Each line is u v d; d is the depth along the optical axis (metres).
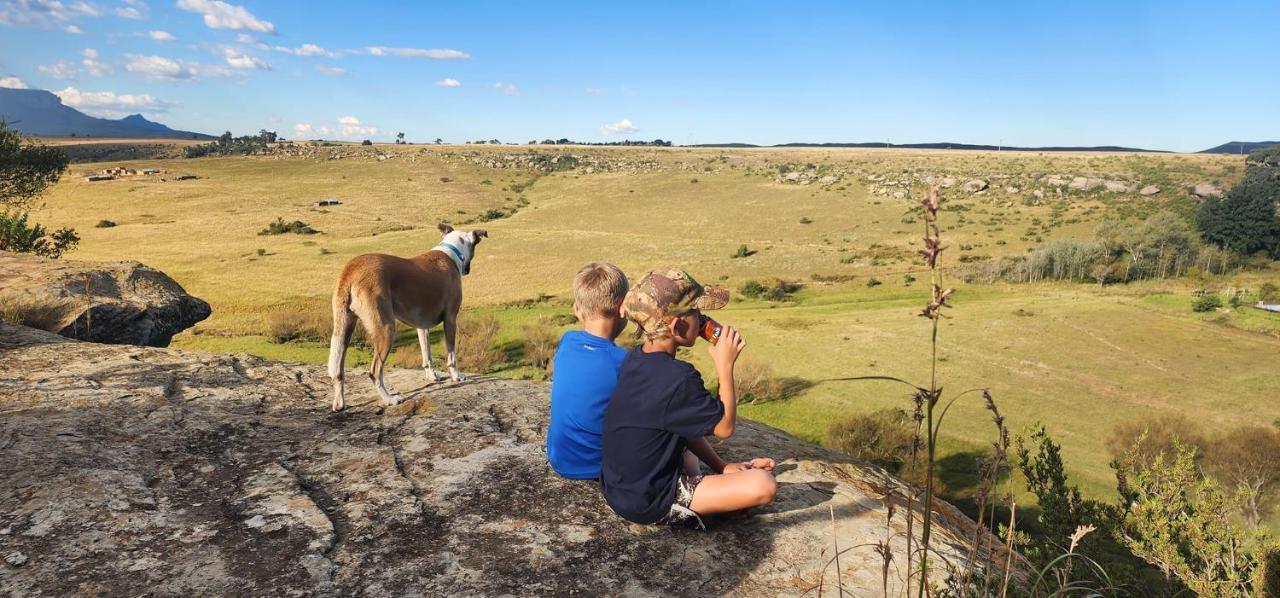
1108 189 161.75
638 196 160.75
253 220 112.62
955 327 56.22
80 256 78.56
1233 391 43.22
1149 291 77.62
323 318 50.03
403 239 98.56
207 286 66.44
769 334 54.12
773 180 182.12
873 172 195.50
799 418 36.75
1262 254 97.88
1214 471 26.50
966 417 36.81
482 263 85.88
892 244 105.06
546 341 49.09
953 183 174.50
